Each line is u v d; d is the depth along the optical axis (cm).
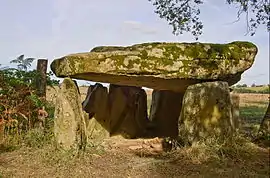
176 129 967
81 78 773
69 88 713
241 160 666
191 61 739
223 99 744
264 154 720
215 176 582
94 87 939
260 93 2275
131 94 991
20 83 800
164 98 1027
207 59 749
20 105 777
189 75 740
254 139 835
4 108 764
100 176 575
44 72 866
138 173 596
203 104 736
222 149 694
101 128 897
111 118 937
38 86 857
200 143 711
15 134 762
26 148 718
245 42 805
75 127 689
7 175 559
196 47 748
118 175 583
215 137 720
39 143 730
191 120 736
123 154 728
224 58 761
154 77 739
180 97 984
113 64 712
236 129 761
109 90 971
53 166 615
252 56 799
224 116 736
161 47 734
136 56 717
